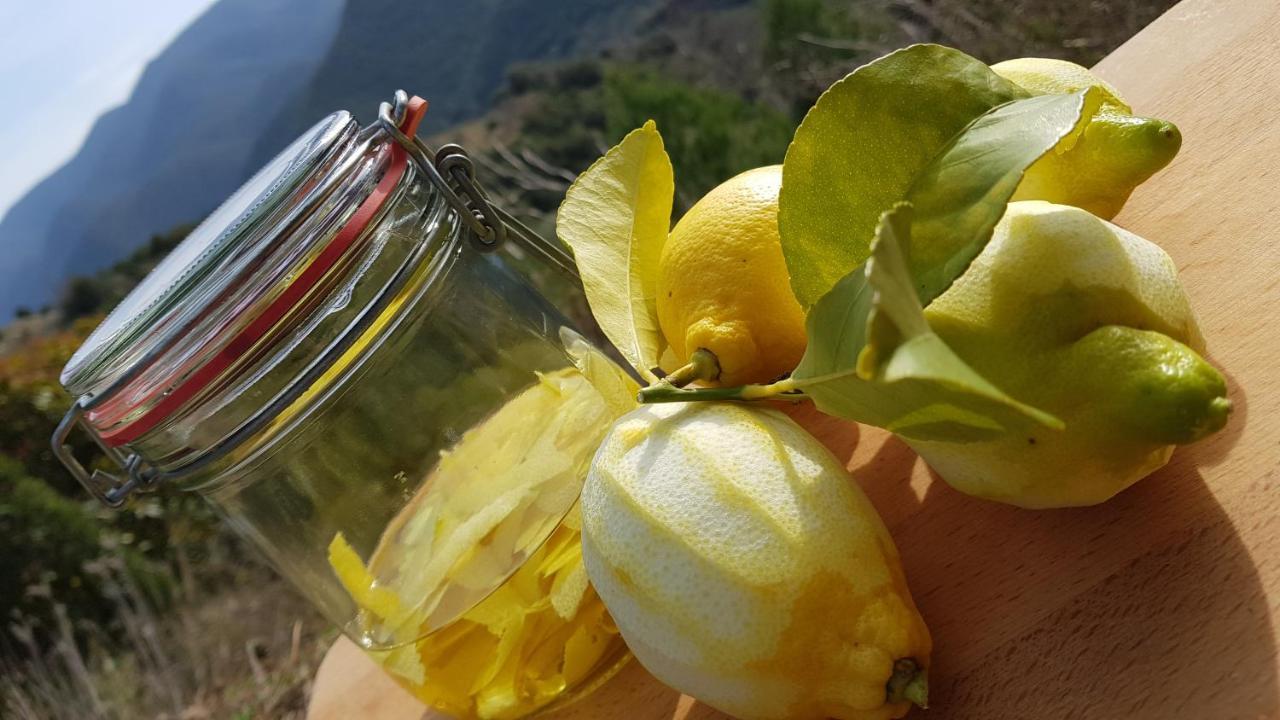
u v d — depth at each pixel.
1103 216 0.17
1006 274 0.14
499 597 0.20
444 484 0.21
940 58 0.15
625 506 0.16
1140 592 0.16
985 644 0.17
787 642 0.14
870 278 0.10
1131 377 0.13
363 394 0.20
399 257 0.20
